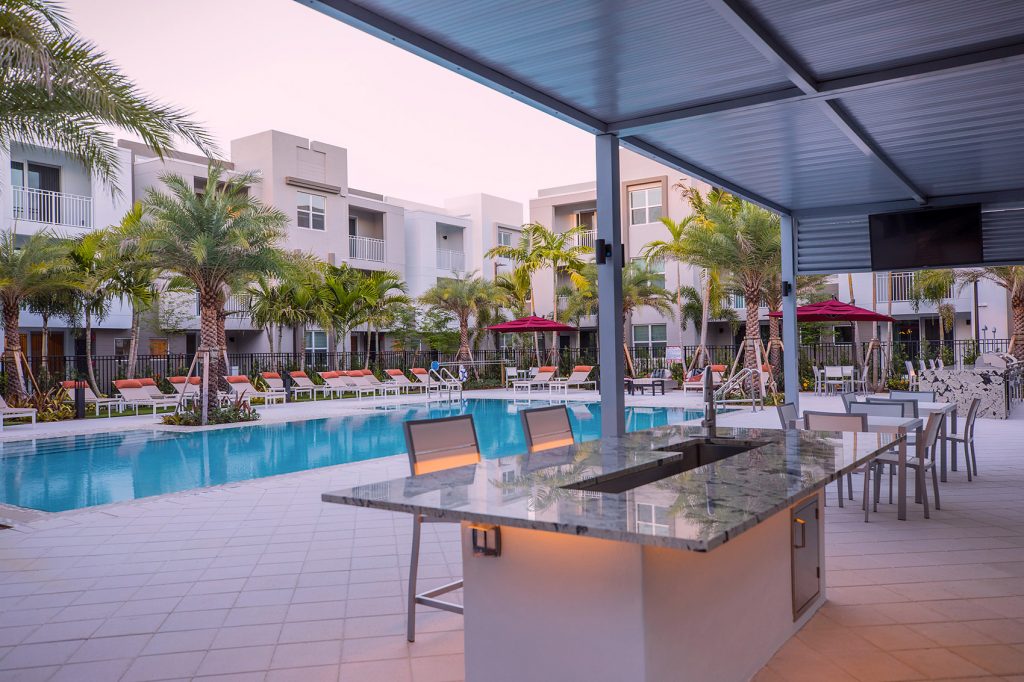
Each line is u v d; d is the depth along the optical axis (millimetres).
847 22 4141
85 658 2996
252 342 23188
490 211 30578
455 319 26125
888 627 3219
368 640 3160
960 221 8719
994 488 6246
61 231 17656
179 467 8930
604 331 5957
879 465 5422
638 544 1885
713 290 21016
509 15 3984
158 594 3795
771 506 2078
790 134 6211
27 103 6094
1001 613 3371
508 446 10484
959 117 5918
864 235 9625
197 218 12820
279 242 22156
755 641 2758
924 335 23891
